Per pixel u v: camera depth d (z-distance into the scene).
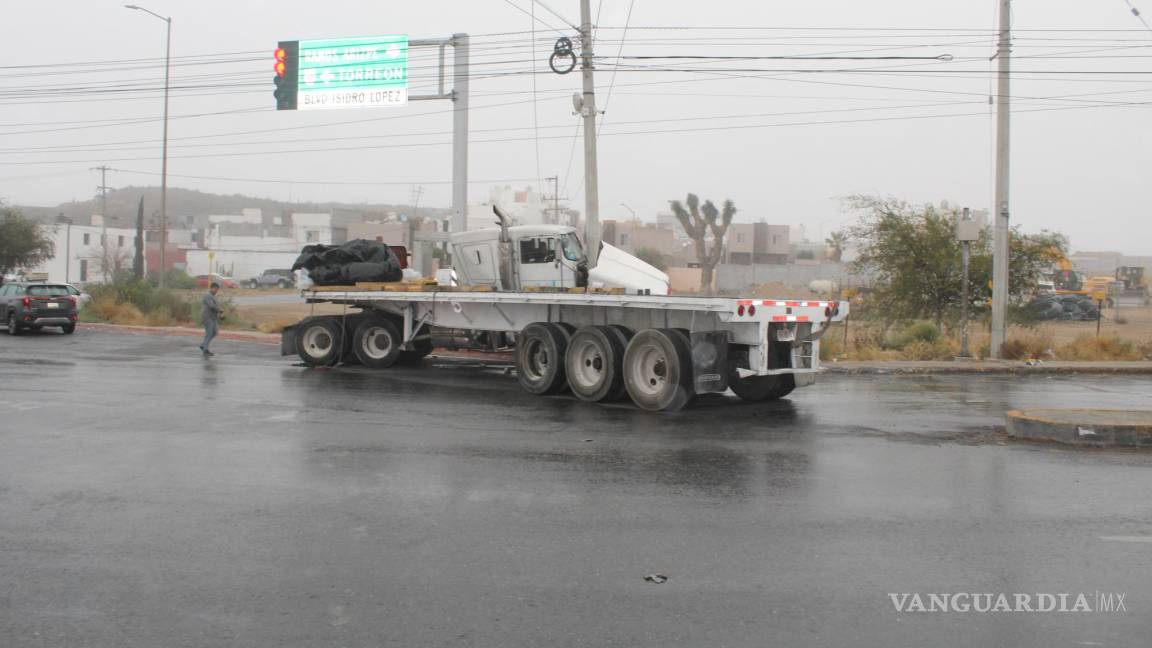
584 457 9.34
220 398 13.67
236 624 4.86
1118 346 23.09
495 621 4.91
